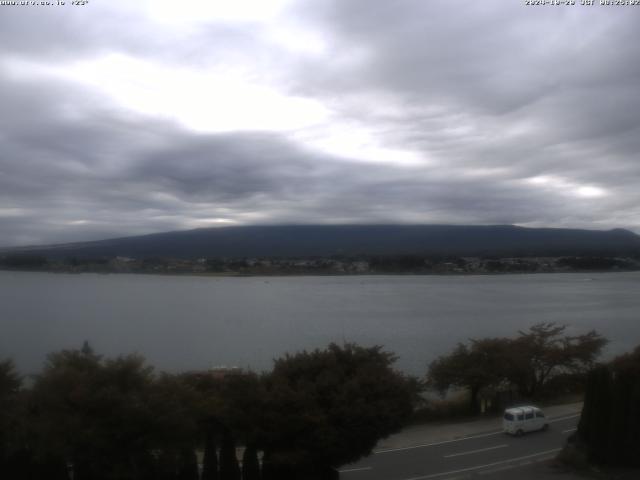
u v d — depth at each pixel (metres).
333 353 25.06
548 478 24.50
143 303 167.88
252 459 21.83
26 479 19.41
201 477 21.58
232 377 24.09
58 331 104.31
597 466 25.80
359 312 141.88
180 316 132.25
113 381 19.73
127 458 18.80
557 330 53.97
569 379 43.75
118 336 97.12
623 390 26.14
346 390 22.33
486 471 25.50
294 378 23.77
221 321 121.69
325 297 193.75
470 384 38.06
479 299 182.25
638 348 45.06
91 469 19.20
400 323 116.62
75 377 19.31
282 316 132.12
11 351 78.50
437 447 29.39
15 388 22.48
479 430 32.53
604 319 120.75
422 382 41.69
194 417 20.47
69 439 18.14
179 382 21.84
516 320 121.12
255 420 21.48
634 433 25.91
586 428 26.42
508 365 38.81
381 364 25.08
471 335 96.31
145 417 18.77
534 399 40.16
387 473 25.41
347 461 22.58
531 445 29.55
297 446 21.48
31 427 18.62
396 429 22.88
